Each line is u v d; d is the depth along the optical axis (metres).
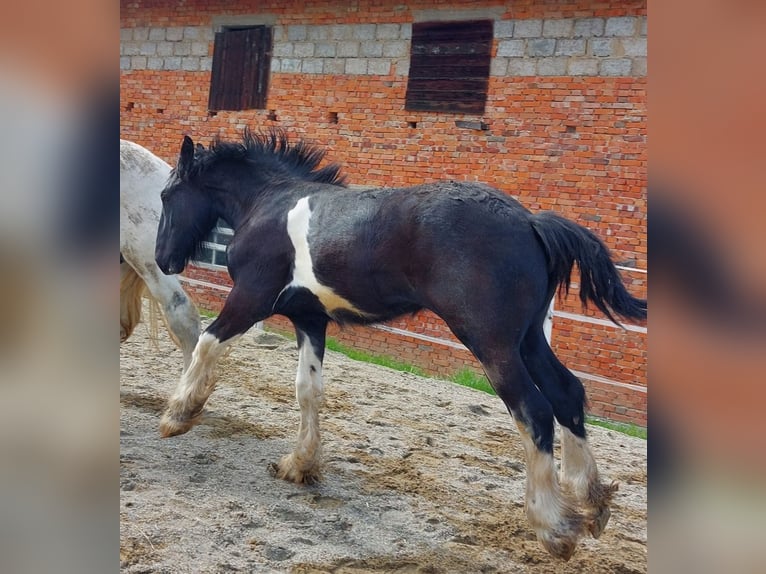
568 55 8.38
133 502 4.11
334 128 10.24
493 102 8.89
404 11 9.55
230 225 5.08
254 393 6.41
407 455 5.37
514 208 3.88
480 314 3.70
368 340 9.88
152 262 5.55
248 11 11.02
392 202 4.04
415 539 4.08
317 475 4.67
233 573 3.54
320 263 4.21
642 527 4.55
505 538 4.20
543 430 3.65
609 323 8.13
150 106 12.27
